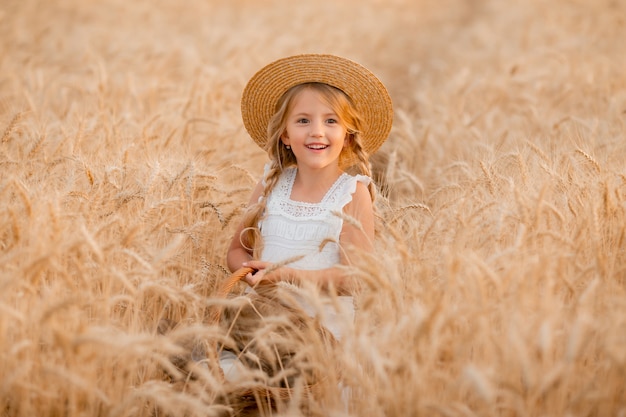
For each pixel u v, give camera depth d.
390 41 14.11
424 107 6.84
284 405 2.57
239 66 8.42
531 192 3.23
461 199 3.16
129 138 4.43
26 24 11.02
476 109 6.32
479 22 15.12
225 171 4.49
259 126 3.59
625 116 4.98
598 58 7.92
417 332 2.09
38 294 2.79
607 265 2.70
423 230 3.21
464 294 2.38
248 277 2.90
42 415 2.31
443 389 2.28
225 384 2.56
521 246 2.64
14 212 2.61
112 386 2.45
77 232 2.75
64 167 3.71
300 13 16.81
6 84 5.96
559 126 4.91
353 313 3.03
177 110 5.53
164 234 3.42
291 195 3.32
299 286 2.95
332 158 3.19
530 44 9.81
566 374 2.08
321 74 3.25
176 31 13.02
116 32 11.46
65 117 5.11
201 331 2.34
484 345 2.29
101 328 2.21
